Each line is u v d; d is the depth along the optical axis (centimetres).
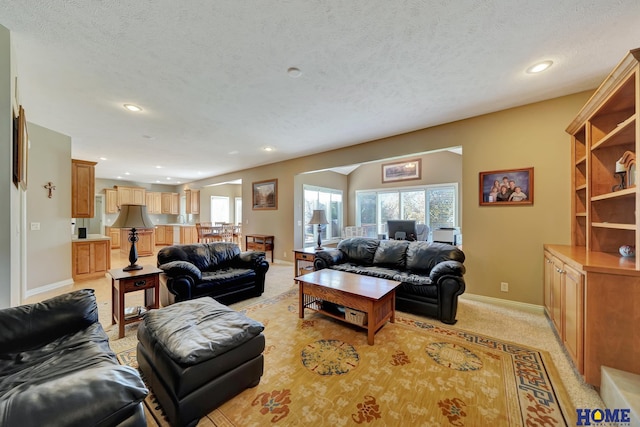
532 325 268
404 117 336
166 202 974
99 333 168
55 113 317
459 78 243
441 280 278
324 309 284
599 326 165
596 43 192
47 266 393
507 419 148
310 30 178
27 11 156
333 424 144
